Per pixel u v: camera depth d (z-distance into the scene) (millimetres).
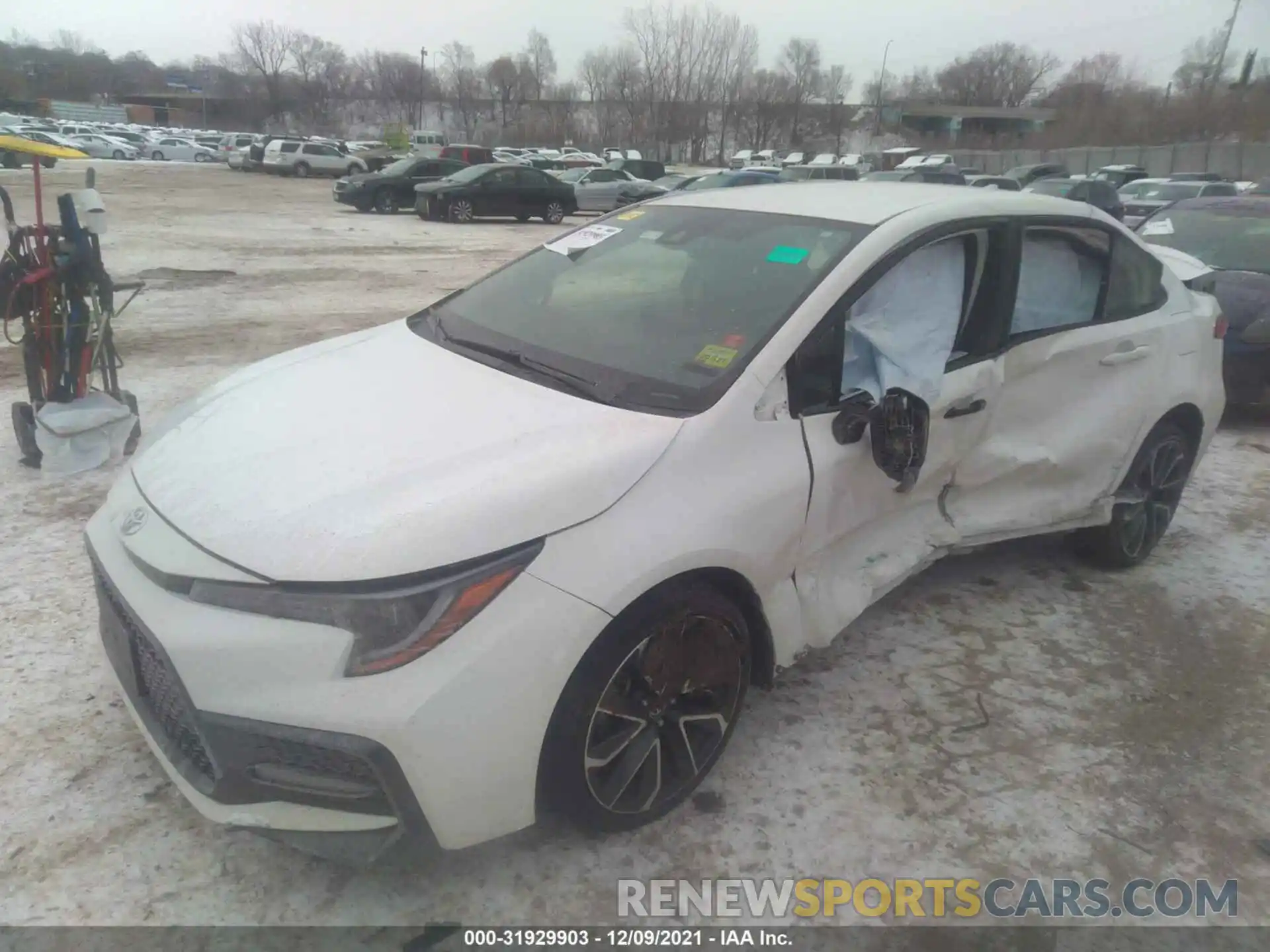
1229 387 6336
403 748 2096
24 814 2615
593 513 2338
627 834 2641
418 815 2168
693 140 83875
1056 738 3135
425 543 2160
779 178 29359
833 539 2965
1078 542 4309
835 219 3236
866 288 2988
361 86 110062
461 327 3344
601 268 3459
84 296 4992
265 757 2166
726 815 2723
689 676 2582
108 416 5086
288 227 19828
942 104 95000
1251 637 3814
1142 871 2613
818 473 2791
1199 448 4414
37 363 4961
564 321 3207
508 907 2404
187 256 14422
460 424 2598
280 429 2658
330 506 2273
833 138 86938
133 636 2377
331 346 3473
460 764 2154
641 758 2510
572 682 2297
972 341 3344
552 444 2475
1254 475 5691
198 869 2469
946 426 3209
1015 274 3414
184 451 2668
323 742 2092
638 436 2518
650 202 3891
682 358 2848
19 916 2311
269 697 2105
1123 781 2949
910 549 3328
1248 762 3066
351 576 2113
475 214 23094
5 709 3027
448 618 2135
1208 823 2797
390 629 2111
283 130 102750
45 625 3510
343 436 2570
